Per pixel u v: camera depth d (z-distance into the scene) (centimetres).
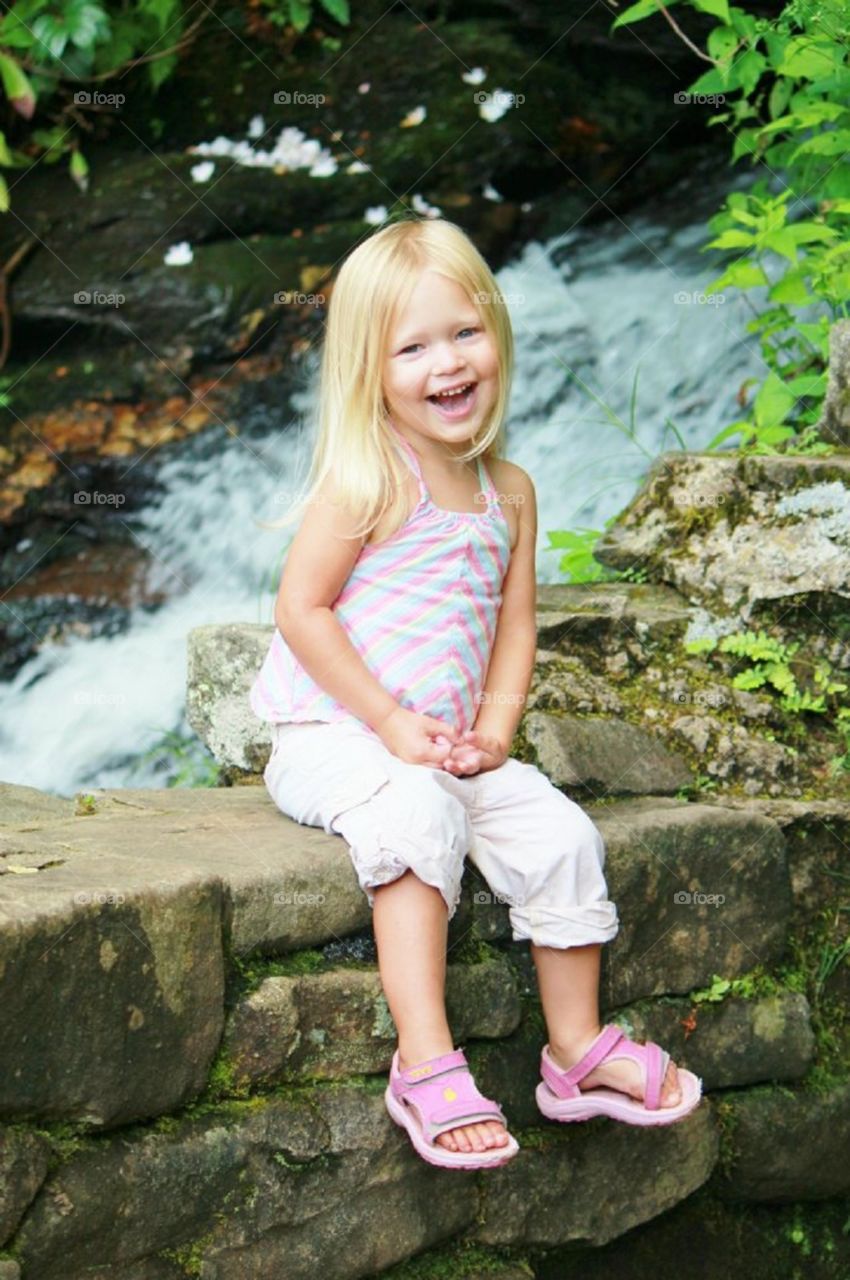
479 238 669
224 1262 204
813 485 316
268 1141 208
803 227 387
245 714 297
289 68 717
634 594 330
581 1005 234
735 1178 270
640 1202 253
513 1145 208
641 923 254
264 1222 208
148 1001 195
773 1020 271
